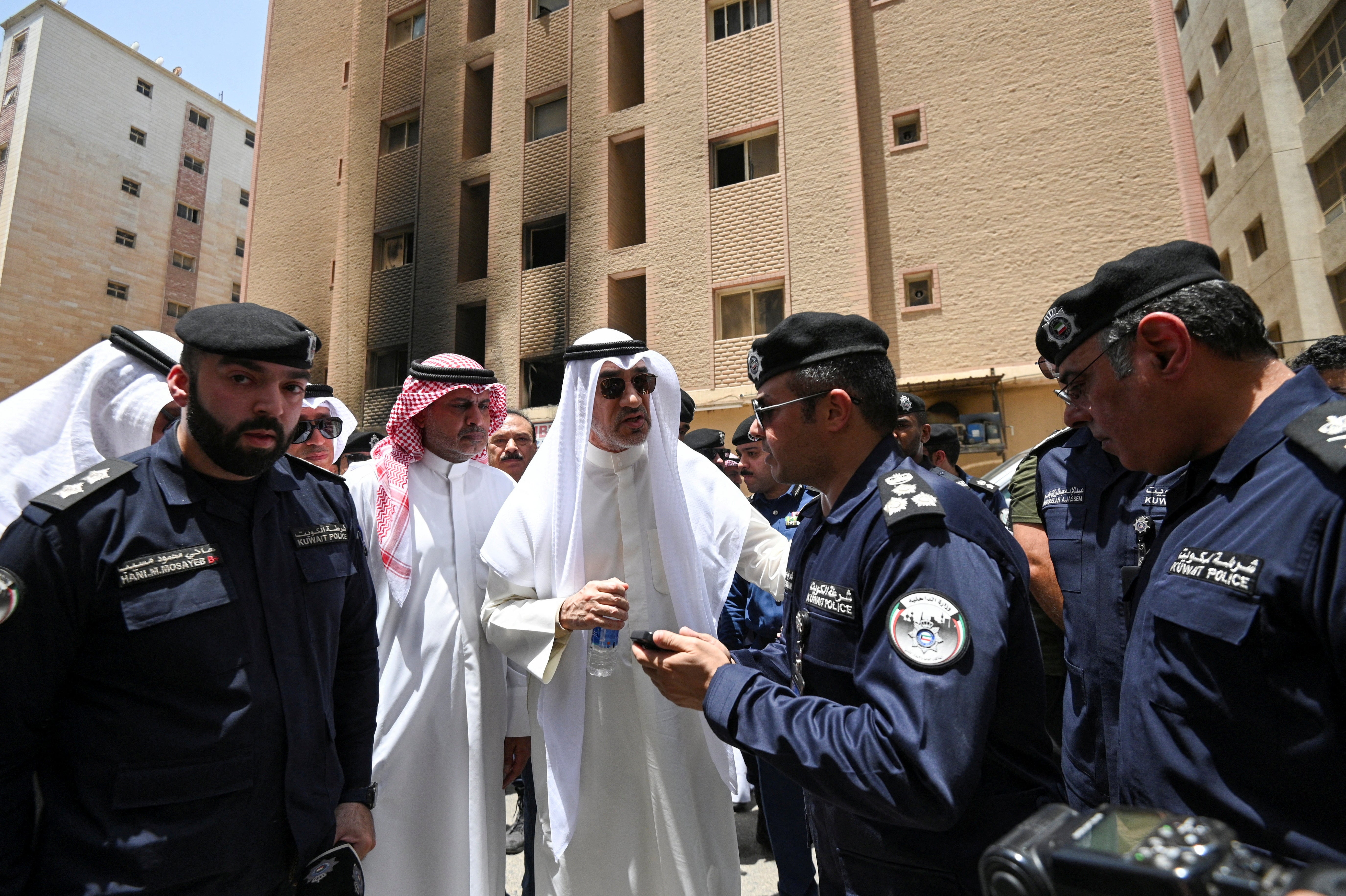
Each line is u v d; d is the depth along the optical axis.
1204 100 14.46
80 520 1.33
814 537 1.46
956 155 11.20
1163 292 1.08
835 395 1.39
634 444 2.27
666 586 2.35
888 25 11.84
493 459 4.25
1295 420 0.97
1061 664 2.68
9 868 1.22
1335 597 0.83
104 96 27.70
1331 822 0.85
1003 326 10.62
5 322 24.42
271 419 1.44
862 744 1.08
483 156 14.94
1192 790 0.95
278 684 1.48
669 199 12.89
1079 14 10.69
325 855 1.50
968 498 1.28
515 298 14.17
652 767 2.12
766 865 3.37
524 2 14.86
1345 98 10.47
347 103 17.73
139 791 1.28
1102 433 1.20
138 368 1.87
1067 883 0.67
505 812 2.47
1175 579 1.04
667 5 13.41
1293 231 11.58
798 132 12.00
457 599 2.45
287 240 18.05
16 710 1.23
